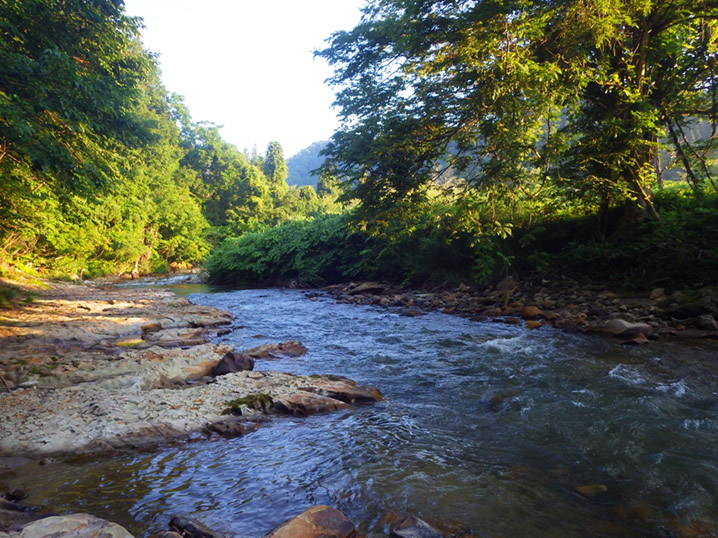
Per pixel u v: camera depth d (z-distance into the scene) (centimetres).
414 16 1011
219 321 1077
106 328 919
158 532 237
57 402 451
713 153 1281
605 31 926
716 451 339
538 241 1398
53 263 2439
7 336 796
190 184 5256
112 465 333
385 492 288
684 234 1041
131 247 3281
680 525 248
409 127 1127
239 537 237
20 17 872
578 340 752
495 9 877
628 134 1074
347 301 1520
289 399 468
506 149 953
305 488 295
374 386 536
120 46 1269
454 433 392
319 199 6619
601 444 357
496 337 819
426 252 1652
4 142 870
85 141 1020
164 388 532
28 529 213
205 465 333
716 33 1115
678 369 558
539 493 286
